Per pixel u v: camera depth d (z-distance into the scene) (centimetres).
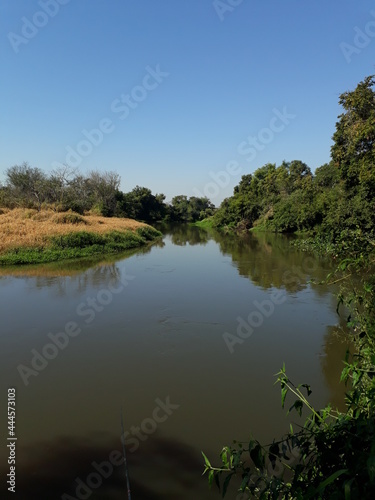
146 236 3312
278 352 709
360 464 139
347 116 1570
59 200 3459
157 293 1156
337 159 1689
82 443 449
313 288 1202
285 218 3794
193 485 380
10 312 941
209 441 450
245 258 1959
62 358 685
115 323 873
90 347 735
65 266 1609
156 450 434
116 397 553
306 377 607
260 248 2489
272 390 568
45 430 474
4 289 1169
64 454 429
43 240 1938
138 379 607
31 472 399
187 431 470
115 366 654
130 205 5369
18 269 1509
